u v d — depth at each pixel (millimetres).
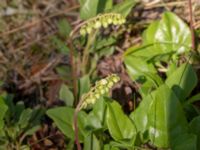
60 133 352
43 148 347
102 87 244
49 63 413
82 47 407
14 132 327
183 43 361
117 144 286
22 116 322
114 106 298
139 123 297
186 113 311
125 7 368
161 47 363
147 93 320
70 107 322
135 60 349
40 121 354
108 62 402
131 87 372
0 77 406
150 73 327
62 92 348
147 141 304
